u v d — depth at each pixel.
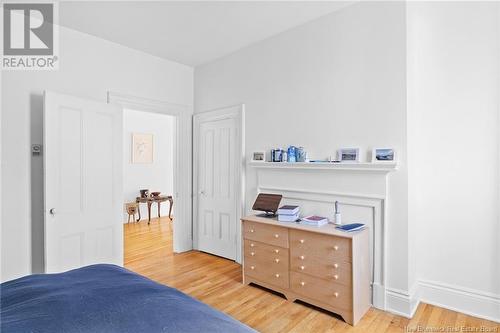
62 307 1.06
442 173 2.38
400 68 2.29
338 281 2.20
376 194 2.38
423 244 2.46
